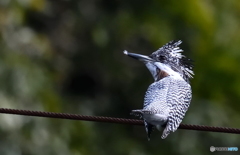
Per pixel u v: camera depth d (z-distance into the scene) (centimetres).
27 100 1330
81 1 1642
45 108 1373
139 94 1658
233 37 1698
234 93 1648
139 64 1659
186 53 1641
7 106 1284
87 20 1631
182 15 1641
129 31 1620
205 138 1549
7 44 1394
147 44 1644
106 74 1664
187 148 1535
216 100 1636
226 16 1727
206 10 1653
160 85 883
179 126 816
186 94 873
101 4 1639
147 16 1634
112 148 1582
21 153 1280
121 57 1645
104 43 1599
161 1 1639
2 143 1266
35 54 1471
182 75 966
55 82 1552
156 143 1590
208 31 1652
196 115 1549
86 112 1628
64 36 1636
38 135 1310
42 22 1622
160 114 809
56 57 1603
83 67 1666
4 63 1338
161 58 966
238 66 1656
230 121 1605
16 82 1326
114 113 1670
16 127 1277
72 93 1675
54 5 1627
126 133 1634
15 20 1424
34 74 1382
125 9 1636
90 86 1683
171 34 1636
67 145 1380
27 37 1455
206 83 1647
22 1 1439
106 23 1616
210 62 1650
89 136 1461
